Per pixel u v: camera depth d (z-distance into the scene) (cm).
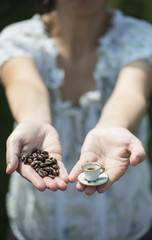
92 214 85
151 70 83
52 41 88
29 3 297
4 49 86
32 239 88
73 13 85
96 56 88
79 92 88
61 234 86
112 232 86
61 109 86
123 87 78
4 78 84
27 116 72
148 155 136
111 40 87
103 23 89
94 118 86
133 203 87
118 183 84
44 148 69
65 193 84
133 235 88
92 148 68
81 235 86
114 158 66
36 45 88
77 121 86
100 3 86
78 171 64
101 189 62
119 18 91
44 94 78
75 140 87
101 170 64
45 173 64
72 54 89
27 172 63
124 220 87
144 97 77
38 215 86
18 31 89
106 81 87
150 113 162
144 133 89
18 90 78
